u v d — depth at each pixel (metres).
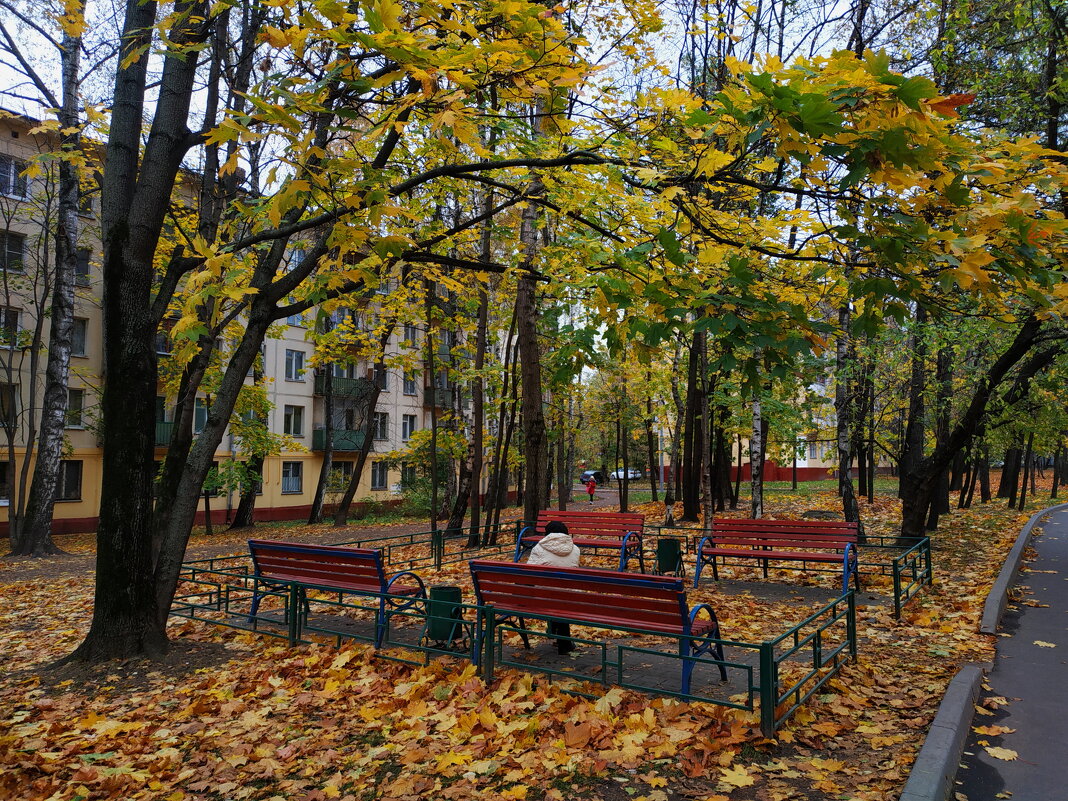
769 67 3.39
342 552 6.09
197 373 7.49
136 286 6.23
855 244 4.17
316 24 3.24
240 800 3.48
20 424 24.52
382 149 5.77
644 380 22.53
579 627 6.84
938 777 3.28
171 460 7.34
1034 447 21.62
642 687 4.38
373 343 18.84
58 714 4.87
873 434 17.42
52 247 24.25
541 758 3.75
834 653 5.06
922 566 9.70
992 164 3.19
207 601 9.20
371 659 5.70
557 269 7.12
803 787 3.38
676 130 5.13
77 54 14.53
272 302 6.86
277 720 4.56
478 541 15.16
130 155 6.31
